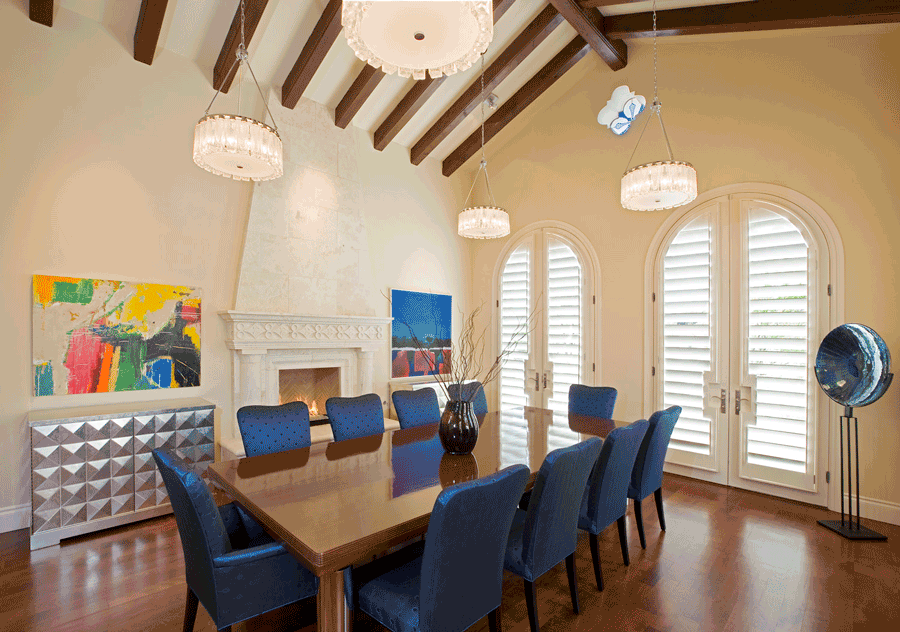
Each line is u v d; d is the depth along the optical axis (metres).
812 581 2.52
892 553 2.84
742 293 3.98
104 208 3.48
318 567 1.40
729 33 3.95
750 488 3.93
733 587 2.46
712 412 4.14
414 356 5.50
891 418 3.31
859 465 3.43
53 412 3.14
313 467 2.27
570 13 3.92
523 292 5.60
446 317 5.87
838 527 3.16
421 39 1.79
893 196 3.33
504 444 2.76
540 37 4.26
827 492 3.55
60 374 3.27
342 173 4.80
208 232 3.99
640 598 2.36
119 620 2.15
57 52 3.31
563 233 5.22
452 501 1.40
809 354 3.66
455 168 5.87
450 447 2.50
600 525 2.42
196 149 2.62
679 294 4.35
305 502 1.80
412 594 1.62
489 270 5.98
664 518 3.38
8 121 3.12
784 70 3.83
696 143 4.28
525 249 5.58
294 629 2.10
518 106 5.07
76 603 2.28
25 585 2.44
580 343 5.03
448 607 1.51
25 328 3.17
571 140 5.18
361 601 1.69
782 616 2.21
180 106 3.87
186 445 3.39
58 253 3.29
